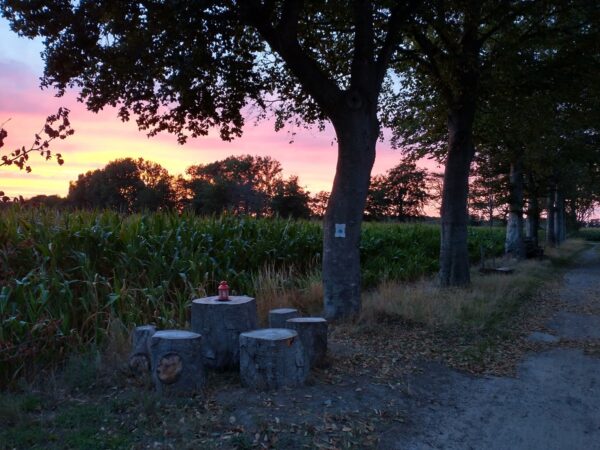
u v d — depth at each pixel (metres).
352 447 4.65
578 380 7.09
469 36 13.71
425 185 78.44
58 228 8.37
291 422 4.90
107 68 10.12
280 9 10.60
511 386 6.75
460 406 5.94
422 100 16.77
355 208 9.47
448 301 11.51
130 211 10.73
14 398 5.29
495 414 5.77
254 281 10.95
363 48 9.55
